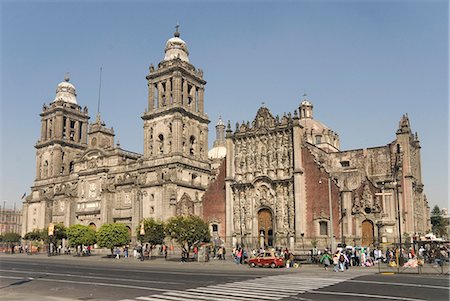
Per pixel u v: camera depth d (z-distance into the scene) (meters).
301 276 40.19
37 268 53.03
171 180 92.81
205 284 33.53
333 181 71.88
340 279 37.00
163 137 99.50
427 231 84.50
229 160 83.00
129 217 99.75
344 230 69.06
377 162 77.81
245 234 78.50
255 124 82.06
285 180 75.81
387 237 67.44
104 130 116.25
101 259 78.38
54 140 127.94
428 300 24.94
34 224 126.75
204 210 84.69
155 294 28.28
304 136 80.50
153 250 87.12
